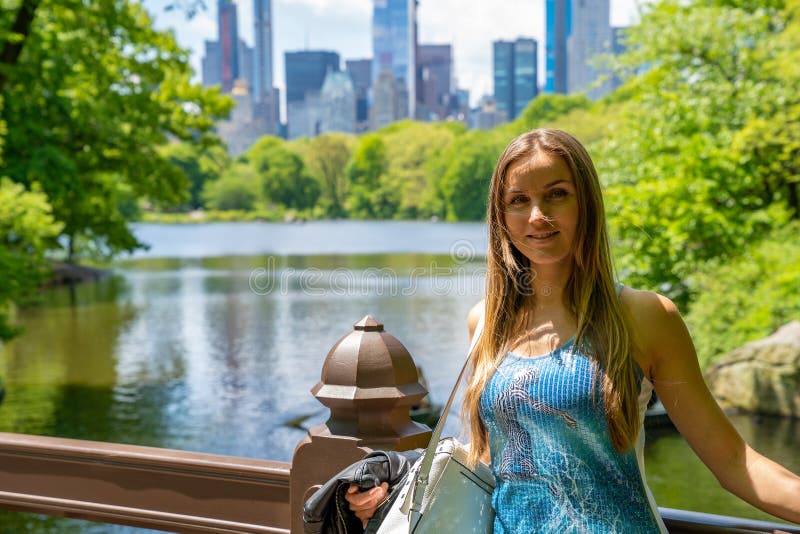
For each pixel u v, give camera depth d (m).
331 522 1.56
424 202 83.62
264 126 155.12
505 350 1.56
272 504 1.90
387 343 1.85
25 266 14.74
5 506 2.17
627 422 1.40
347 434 1.80
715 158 12.95
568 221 1.50
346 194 96.75
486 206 1.66
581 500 1.41
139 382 15.24
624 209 12.55
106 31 18.78
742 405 9.35
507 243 1.58
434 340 19.55
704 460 1.44
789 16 14.58
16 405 13.37
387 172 89.69
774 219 13.20
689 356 1.44
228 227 89.06
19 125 16.59
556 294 1.55
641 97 15.30
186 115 21.38
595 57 16.80
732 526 1.49
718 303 11.62
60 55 17.58
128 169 20.12
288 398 13.56
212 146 22.00
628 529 1.39
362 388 1.80
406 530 1.44
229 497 1.94
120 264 47.88
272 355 18.22
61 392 14.34
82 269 39.19
